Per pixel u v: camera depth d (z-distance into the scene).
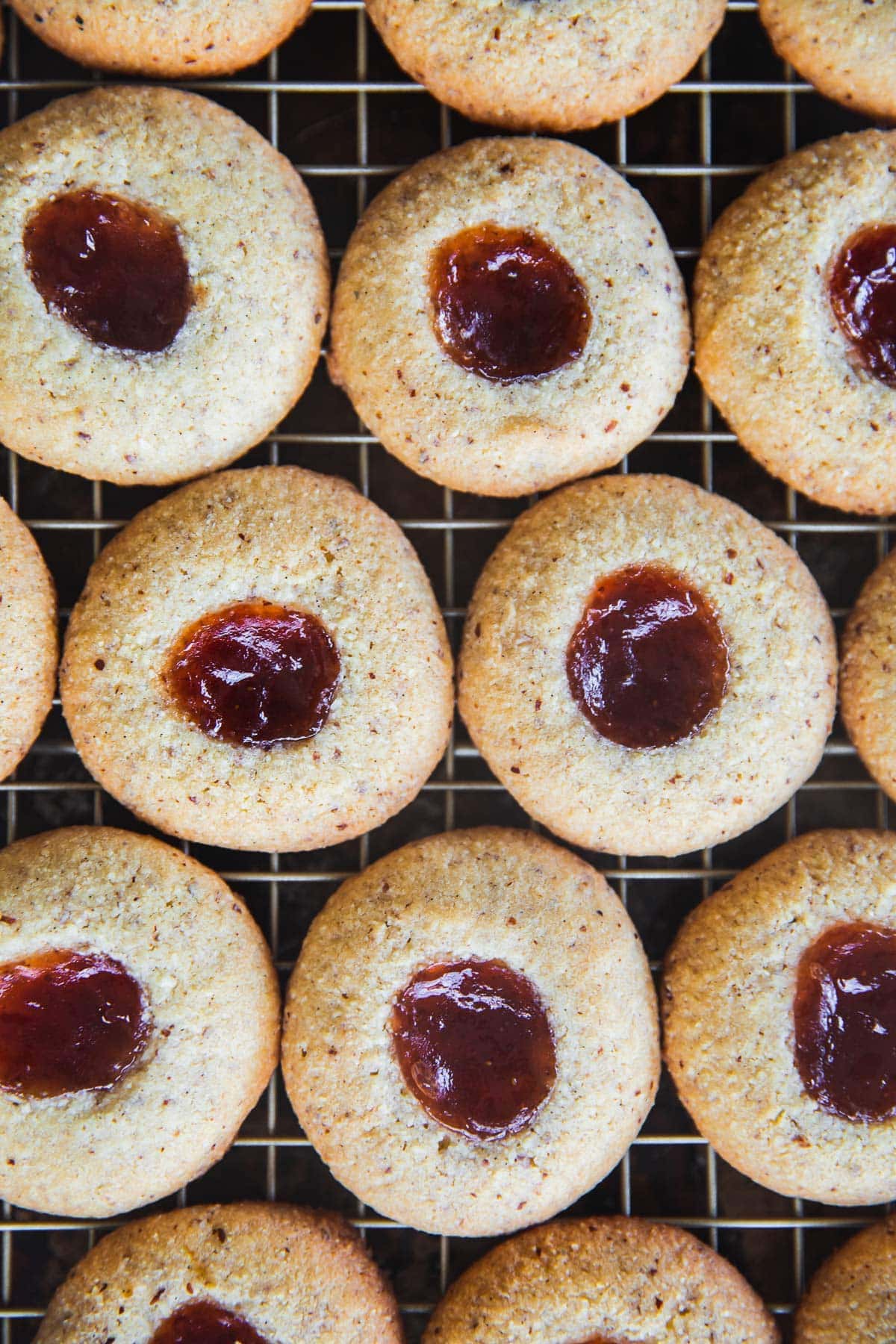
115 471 0.28
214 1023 0.28
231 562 0.28
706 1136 0.28
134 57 0.28
